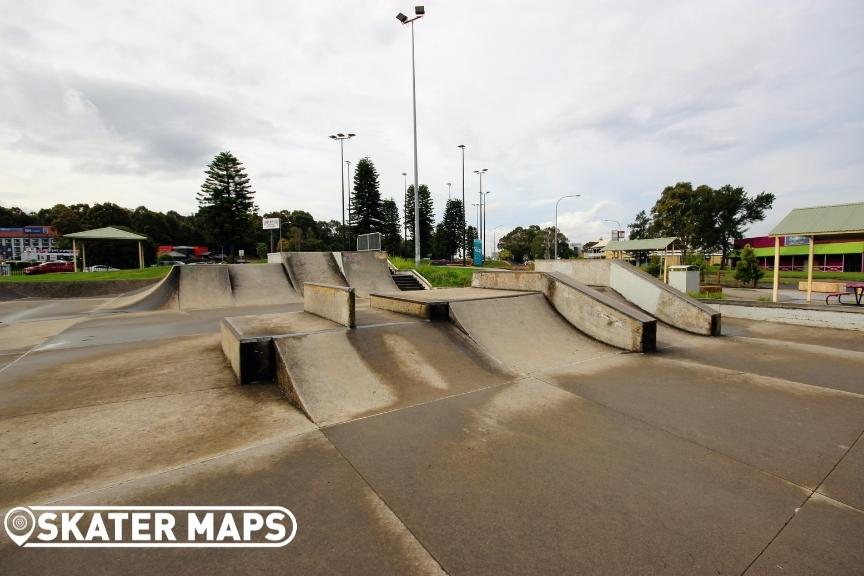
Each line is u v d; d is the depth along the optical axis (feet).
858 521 8.01
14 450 10.89
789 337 25.46
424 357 18.26
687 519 8.03
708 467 10.07
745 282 79.30
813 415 13.32
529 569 6.75
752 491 9.04
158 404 14.26
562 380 16.83
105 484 9.25
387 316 23.68
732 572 6.67
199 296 45.73
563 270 38.75
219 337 25.77
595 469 9.93
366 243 74.64
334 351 17.25
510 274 31.91
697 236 169.37
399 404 14.11
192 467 10.02
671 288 29.37
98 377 17.33
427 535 7.56
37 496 8.78
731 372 18.10
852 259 118.01
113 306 42.39
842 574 6.63
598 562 6.89
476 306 24.03
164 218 229.25
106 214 190.19
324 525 7.82
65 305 45.73
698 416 13.21
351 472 9.77
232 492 8.93
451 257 230.27
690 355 21.12
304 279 54.29
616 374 17.75
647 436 11.78
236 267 52.60
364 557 7.00
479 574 6.63
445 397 14.79
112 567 6.77
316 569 6.72
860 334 25.77
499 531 7.68
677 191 169.27
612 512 8.25
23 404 14.29
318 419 12.91
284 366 15.58
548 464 10.17
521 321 24.27
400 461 10.30
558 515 8.14
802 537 7.52
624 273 32.78
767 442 11.41
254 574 6.61
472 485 9.21
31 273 103.14
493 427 12.35
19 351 22.50
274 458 10.46
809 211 36.45
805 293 60.08
